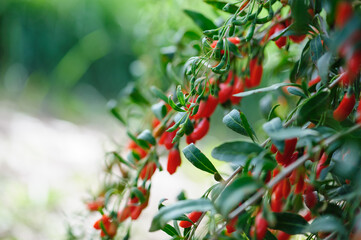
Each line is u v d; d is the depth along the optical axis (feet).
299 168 1.31
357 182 1.26
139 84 2.40
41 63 6.16
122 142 2.03
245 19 1.42
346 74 1.30
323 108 1.30
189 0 2.28
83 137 4.47
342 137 1.26
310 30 1.40
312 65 1.51
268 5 1.46
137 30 2.84
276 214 1.34
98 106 5.81
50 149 3.98
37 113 5.04
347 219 1.33
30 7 5.92
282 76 1.92
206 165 1.41
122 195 1.62
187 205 1.24
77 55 5.43
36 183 3.25
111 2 5.43
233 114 1.42
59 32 6.01
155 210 3.05
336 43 1.12
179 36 1.97
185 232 1.45
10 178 3.30
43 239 2.54
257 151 1.29
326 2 1.28
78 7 5.67
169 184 3.61
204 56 1.45
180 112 1.47
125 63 6.08
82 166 3.70
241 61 1.53
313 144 1.23
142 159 1.68
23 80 5.92
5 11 6.01
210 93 1.46
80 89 6.17
